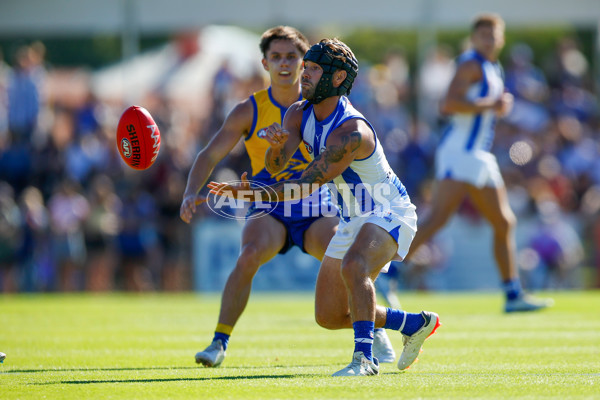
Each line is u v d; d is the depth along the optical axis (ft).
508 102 95.76
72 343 71.67
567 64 193.16
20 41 291.17
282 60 60.44
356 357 49.65
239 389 45.21
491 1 182.29
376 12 182.29
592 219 149.69
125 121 56.75
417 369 54.39
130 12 181.57
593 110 190.70
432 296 130.52
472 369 54.24
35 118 170.91
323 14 181.68
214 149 60.85
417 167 163.73
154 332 80.74
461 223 146.72
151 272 148.36
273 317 95.71
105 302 123.13
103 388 46.24
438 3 182.50
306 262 143.33
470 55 97.25
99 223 147.95
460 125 96.12
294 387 45.50
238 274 58.90
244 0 180.55
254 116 61.57
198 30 232.12
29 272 148.15
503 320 88.79
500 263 97.55
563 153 172.76
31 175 163.73
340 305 53.83
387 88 177.68
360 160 50.16
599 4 182.91
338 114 50.47
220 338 57.72
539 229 147.74
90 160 164.76
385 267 52.90
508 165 168.76
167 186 150.20
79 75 239.50
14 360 60.64
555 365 55.98
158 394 43.93
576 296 124.36
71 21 181.16
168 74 224.74
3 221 148.66
